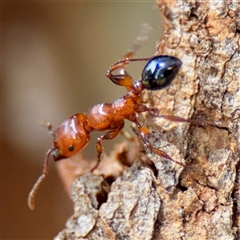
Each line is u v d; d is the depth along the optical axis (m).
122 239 0.05
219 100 0.05
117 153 0.05
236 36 0.05
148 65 0.05
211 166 0.05
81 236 0.05
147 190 0.05
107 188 0.05
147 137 0.05
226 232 0.05
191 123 0.05
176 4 0.05
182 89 0.05
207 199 0.05
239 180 0.05
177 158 0.05
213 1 0.05
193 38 0.05
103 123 0.05
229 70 0.05
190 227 0.05
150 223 0.05
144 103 0.05
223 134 0.05
